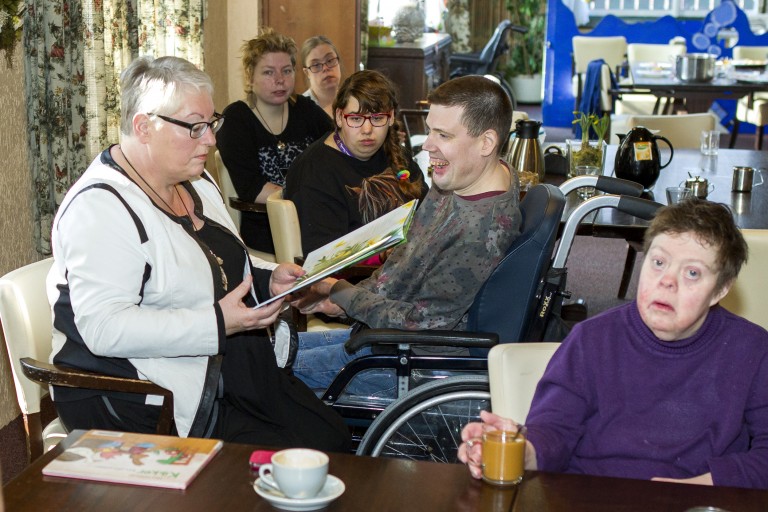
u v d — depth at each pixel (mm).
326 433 2191
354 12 5305
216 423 2109
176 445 1407
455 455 2154
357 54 5371
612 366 1587
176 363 2021
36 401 2121
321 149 3070
